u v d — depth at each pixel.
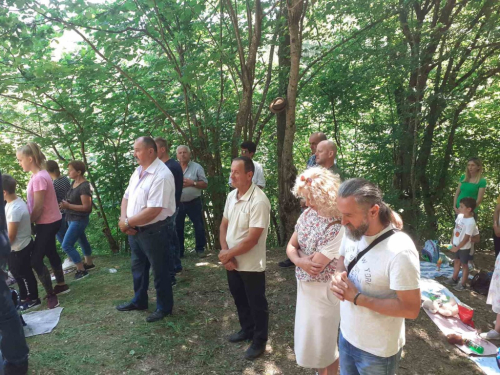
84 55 5.57
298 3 4.59
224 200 6.48
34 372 2.62
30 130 6.43
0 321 2.39
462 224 4.43
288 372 2.79
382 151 7.30
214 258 5.37
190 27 5.58
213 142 6.27
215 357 2.95
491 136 8.50
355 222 1.59
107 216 6.68
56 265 4.07
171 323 3.34
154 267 3.34
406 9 6.38
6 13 4.38
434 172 8.45
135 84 5.39
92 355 2.86
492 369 3.02
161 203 3.14
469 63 8.12
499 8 6.50
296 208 5.63
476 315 3.94
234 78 6.80
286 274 4.61
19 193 7.30
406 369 2.96
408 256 1.55
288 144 5.38
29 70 5.22
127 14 5.21
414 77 7.11
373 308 1.60
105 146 6.26
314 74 7.10
